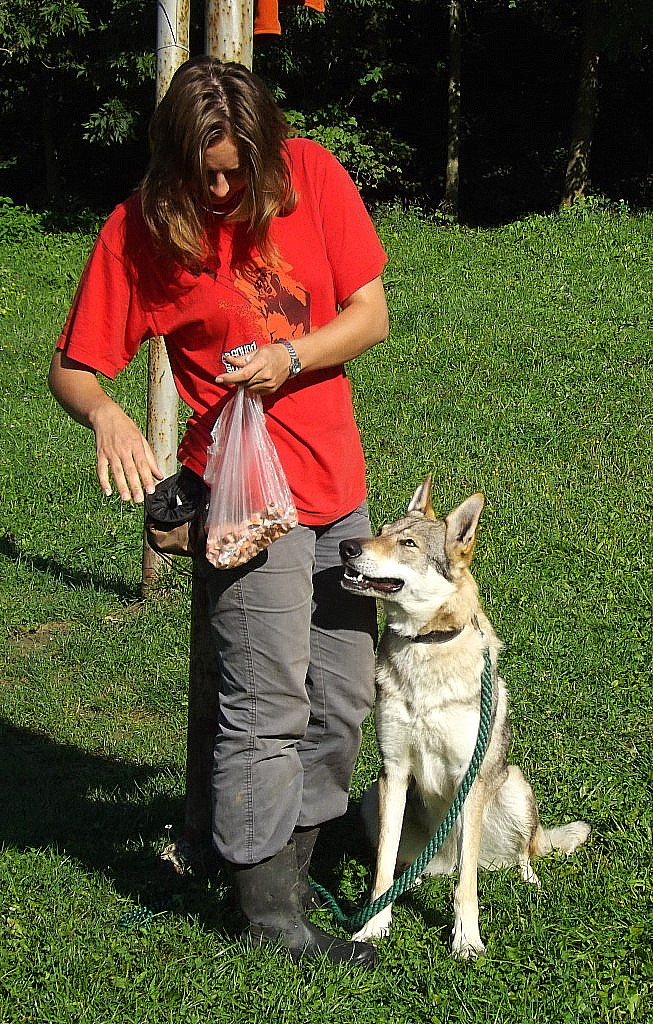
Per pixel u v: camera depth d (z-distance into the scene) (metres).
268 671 3.11
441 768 3.84
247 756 3.15
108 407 3.06
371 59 20.33
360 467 3.44
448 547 3.78
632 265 14.21
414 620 3.73
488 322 12.36
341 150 19.41
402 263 15.01
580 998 3.18
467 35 21.86
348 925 3.55
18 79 20.55
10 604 6.84
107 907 3.61
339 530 3.44
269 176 2.91
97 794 4.56
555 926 3.53
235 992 3.15
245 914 3.32
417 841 4.15
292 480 3.18
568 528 7.62
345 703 3.46
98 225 19.20
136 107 18.31
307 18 17.45
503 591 6.70
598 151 22.36
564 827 4.20
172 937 3.43
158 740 5.16
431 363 11.30
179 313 3.11
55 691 5.66
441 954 3.46
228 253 3.05
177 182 2.88
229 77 2.86
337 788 3.58
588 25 19.22
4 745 5.09
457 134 20.36
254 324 3.06
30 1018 3.03
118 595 7.07
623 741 5.01
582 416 9.77
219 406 3.17
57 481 8.86
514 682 5.59
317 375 3.23
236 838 3.16
